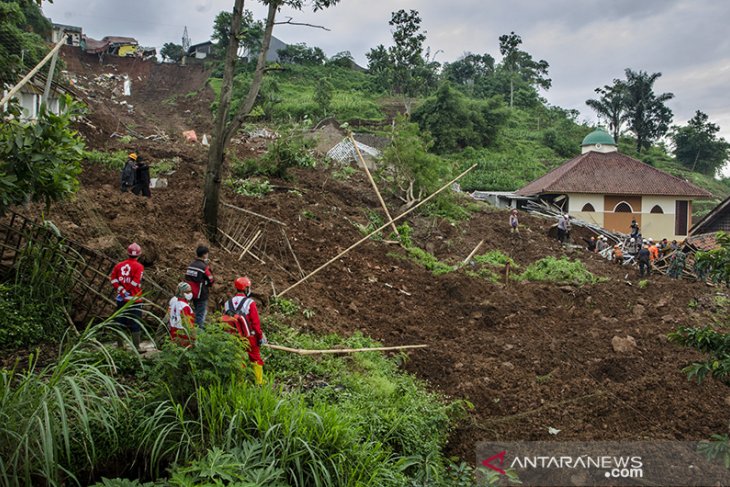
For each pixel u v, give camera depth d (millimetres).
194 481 5367
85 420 5188
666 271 24469
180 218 15188
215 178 14594
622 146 80188
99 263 9750
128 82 59656
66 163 8125
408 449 7496
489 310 14961
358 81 85312
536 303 16859
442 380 10578
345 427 6613
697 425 9383
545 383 10641
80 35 72625
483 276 19500
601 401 9875
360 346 10758
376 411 7988
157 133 38031
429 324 13664
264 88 63156
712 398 10523
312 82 80000
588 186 37500
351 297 14266
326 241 17609
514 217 28031
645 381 10883
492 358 11766
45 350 8250
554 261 22047
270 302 11562
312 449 6168
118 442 5969
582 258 26359
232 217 16547
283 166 24297
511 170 59531
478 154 62906
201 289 8508
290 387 8406
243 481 5379
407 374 10414
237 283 7801
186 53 81875
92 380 6664
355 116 66688
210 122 51500
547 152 70812
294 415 6410
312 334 10820
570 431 8977
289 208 19719
